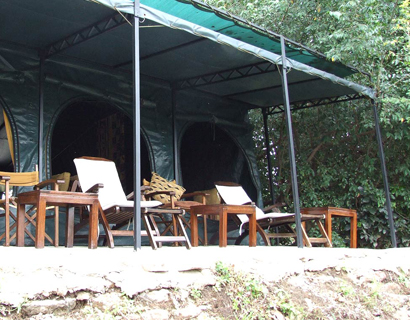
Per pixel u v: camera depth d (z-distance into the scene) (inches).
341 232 343.9
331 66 268.8
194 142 347.3
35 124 228.5
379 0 288.2
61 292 106.3
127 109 268.7
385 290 184.1
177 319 120.6
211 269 137.1
